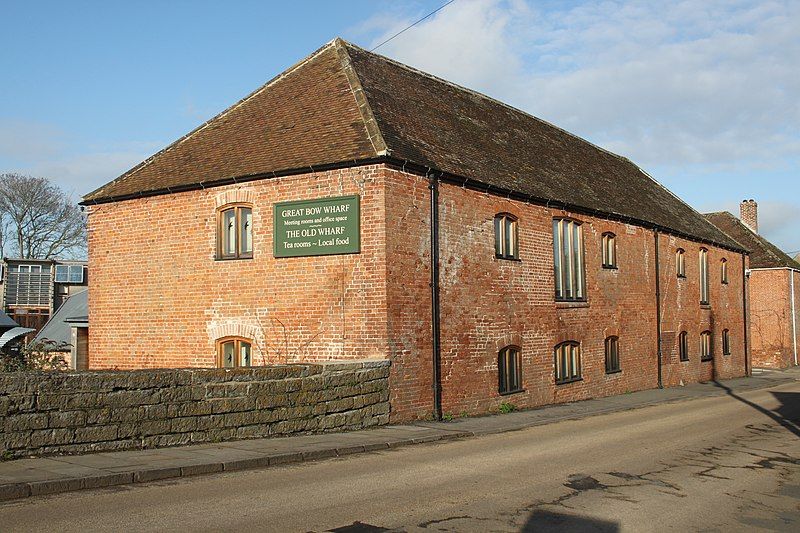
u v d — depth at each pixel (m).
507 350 19.67
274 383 13.16
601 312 24.55
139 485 9.20
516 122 26.42
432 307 16.83
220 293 17.80
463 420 16.89
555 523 7.80
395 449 12.86
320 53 21.22
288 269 16.80
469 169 18.62
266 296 17.08
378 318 15.59
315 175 16.50
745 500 9.26
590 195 24.75
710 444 13.98
